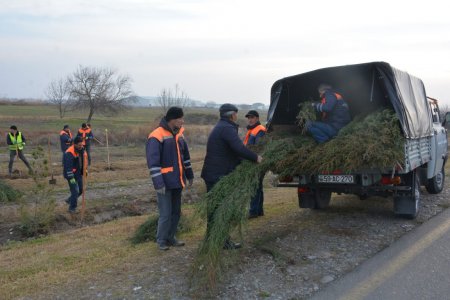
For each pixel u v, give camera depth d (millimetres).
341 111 7312
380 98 7824
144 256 6188
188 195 11391
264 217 8391
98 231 7961
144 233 7227
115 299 4750
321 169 6566
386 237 6910
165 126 6293
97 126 41125
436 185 10359
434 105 10766
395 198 7895
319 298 4758
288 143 7109
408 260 5898
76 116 55000
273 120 8570
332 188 7879
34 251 6867
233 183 6027
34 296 4930
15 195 11031
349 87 8094
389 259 5949
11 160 16016
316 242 6609
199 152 24375
